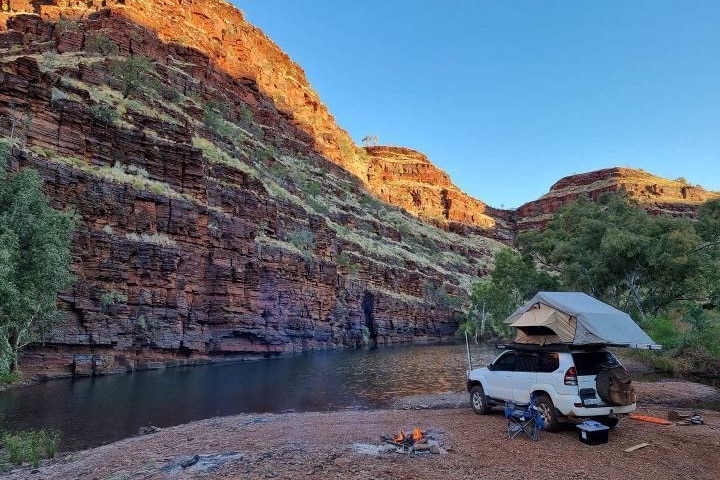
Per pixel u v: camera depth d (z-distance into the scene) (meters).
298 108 144.88
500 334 81.31
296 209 69.31
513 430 10.62
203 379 30.88
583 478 8.00
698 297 39.81
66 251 28.12
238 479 7.99
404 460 8.89
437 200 177.88
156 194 42.84
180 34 97.31
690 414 13.57
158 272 40.16
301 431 12.29
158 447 11.51
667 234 38.50
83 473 9.70
